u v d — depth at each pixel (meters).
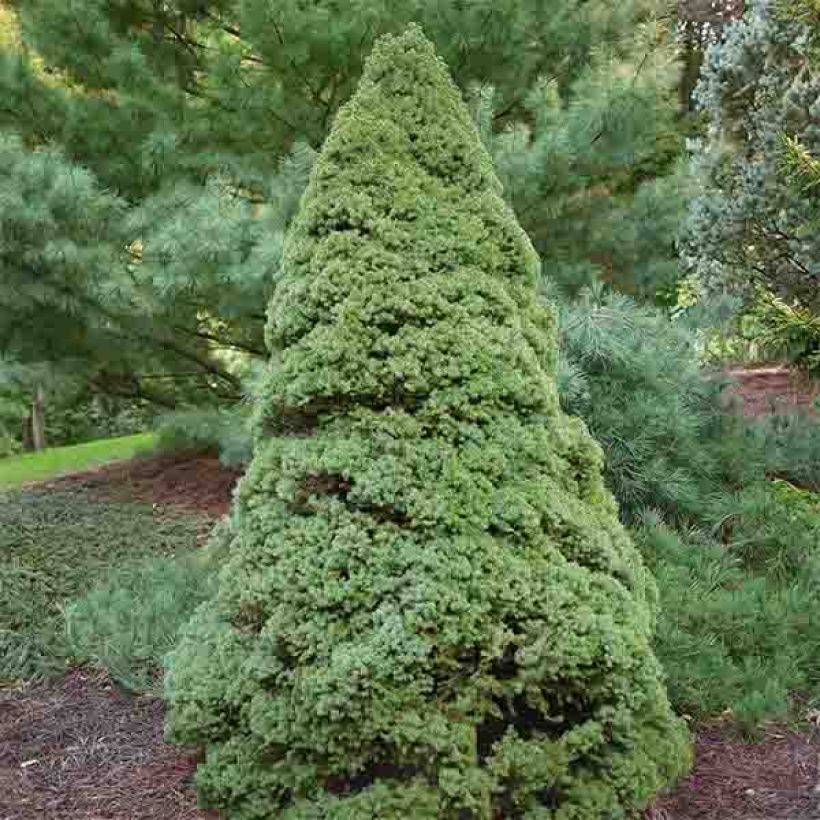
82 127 7.13
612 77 6.61
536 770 2.65
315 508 2.83
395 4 6.44
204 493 7.50
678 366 5.72
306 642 2.71
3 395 13.78
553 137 6.38
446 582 2.66
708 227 7.94
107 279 6.28
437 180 3.03
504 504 2.77
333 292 2.88
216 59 6.90
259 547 2.88
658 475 5.06
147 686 3.94
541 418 2.94
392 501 2.74
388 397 2.85
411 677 2.61
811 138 7.29
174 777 3.21
